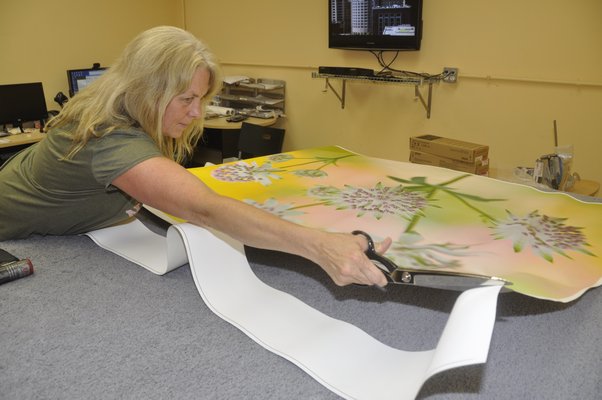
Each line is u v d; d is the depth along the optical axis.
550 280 0.93
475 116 3.17
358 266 0.78
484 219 1.25
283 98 4.12
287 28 3.94
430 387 0.69
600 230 1.19
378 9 3.22
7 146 3.19
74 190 1.15
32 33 3.67
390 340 0.83
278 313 0.89
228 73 4.46
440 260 1.00
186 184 0.96
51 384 0.70
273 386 0.70
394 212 1.28
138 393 0.68
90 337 0.81
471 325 0.66
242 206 0.92
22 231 1.23
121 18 4.23
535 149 2.99
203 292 0.93
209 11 4.45
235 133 3.87
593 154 2.79
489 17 2.96
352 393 0.68
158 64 1.03
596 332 0.84
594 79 2.68
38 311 0.89
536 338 0.82
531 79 2.88
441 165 2.44
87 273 1.04
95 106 1.07
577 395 0.69
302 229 0.86
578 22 2.67
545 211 1.32
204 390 0.69
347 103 3.77
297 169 1.69
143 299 0.94
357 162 1.81
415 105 3.42
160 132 1.11
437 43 3.20
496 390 0.69
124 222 1.33
